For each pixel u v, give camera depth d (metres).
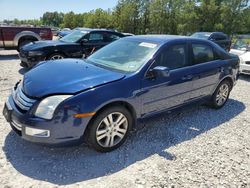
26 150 3.41
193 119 4.86
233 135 4.34
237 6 40.28
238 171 3.33
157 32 47.28
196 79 4.55
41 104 3.01
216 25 40.00
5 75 7.52
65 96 3.03
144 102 3.74
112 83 3.33
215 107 5.41
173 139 4.01
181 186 2.95
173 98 4.22
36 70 3.79
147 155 3.51
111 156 3.43
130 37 4.68
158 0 45.16
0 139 3.62
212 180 3.11
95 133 3.28
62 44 8.12
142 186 2.90
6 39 10.58
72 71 3.57
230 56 5.49
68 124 3.03
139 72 3.63
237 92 7.16
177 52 4.27
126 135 3.66
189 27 42.34
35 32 11.11
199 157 3.57
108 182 2.93
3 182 2.80
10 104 3.35
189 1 43.75
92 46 8.79
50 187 2.78
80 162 3.24
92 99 3.12
